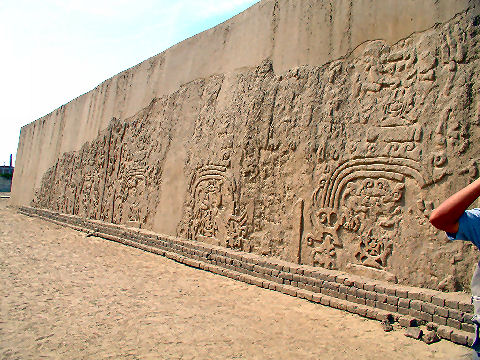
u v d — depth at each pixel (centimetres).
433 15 395
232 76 635
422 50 397
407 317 346
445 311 326
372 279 400
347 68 464
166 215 726
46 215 1219
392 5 430
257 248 533
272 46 569
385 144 411
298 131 498
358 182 429
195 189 666
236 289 476
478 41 361
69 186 1148
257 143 552
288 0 556
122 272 565
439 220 149
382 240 401
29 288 472
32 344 316
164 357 295
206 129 662
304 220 477
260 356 297
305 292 433
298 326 356
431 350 301
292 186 496
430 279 362
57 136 1292
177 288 483
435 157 371
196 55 742
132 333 342
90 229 952
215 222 610
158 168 769
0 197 2420
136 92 913
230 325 361
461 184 353
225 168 602
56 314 387
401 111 404
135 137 875
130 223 831
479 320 145
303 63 516
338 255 438
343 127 453
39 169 1389
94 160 1035
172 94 783
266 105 550
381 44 434
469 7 370
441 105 375
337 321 366
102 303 424
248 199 555
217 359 292
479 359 147
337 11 487
